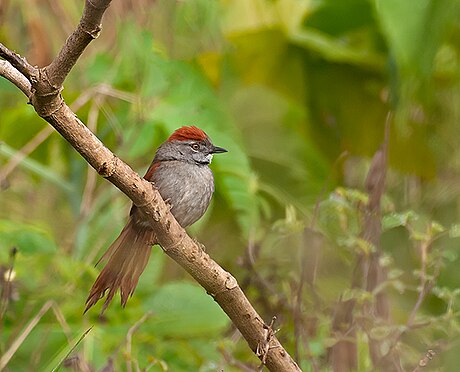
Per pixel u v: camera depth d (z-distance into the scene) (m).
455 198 13.27
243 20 14.05
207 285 7.51
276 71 14.48
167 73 12.11
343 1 14.12
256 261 10.94
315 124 14.88
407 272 12.16
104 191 11.89
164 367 9.19
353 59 14.03
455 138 13.78
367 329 9.34
